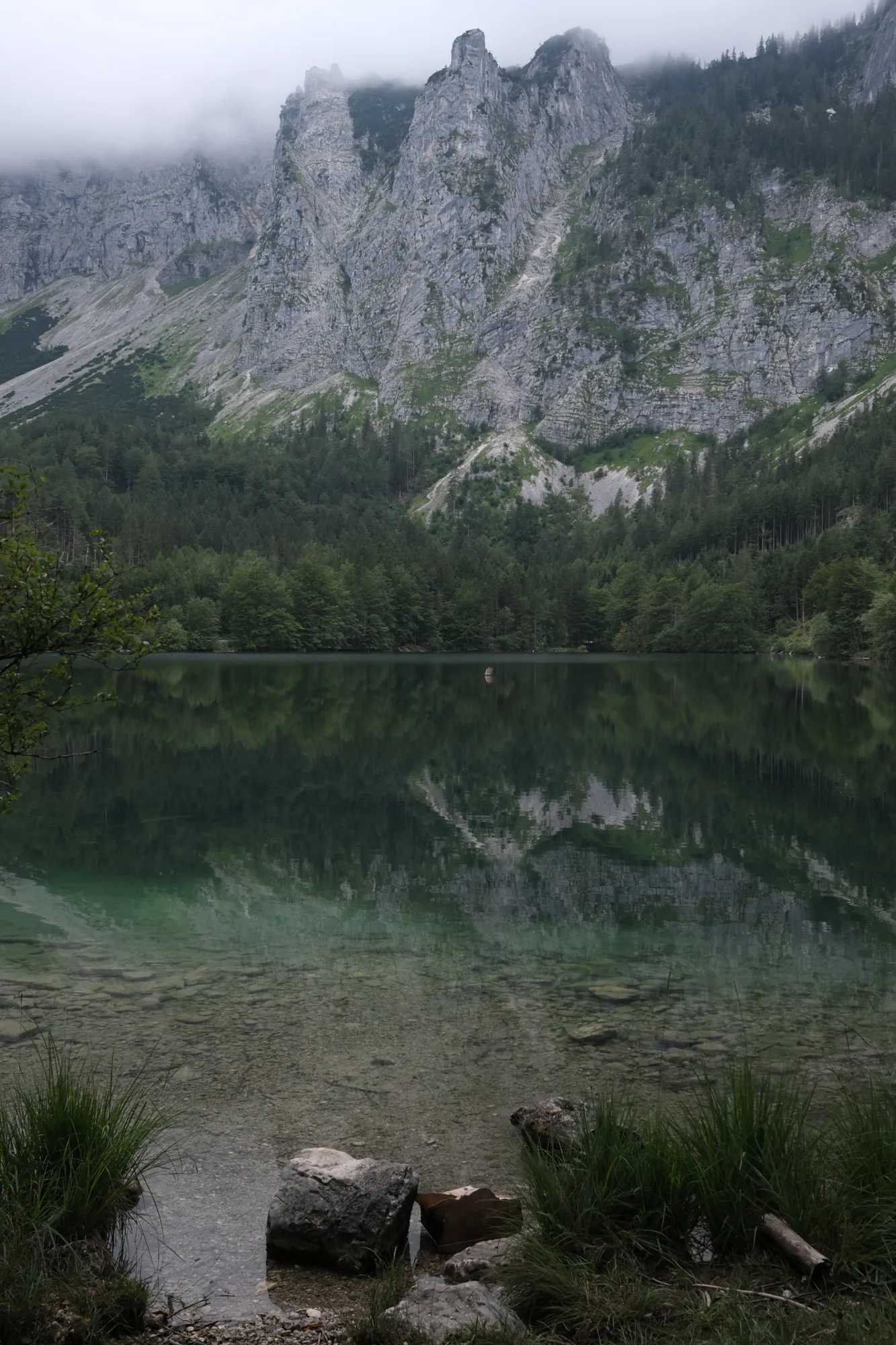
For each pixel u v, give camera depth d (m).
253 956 14.84
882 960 15.14
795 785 34.34
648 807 30.03
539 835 25.75
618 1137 7.40
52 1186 6.93
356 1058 10.66
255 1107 9.33
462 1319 5.86
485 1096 9.70
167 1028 11.50
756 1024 12.06
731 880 20.94
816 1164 7.14
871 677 102.62
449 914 17.83
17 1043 10.87
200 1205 7.46
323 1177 7.04
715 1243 6.70
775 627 170.50
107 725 50.53
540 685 89.88
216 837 25.00
